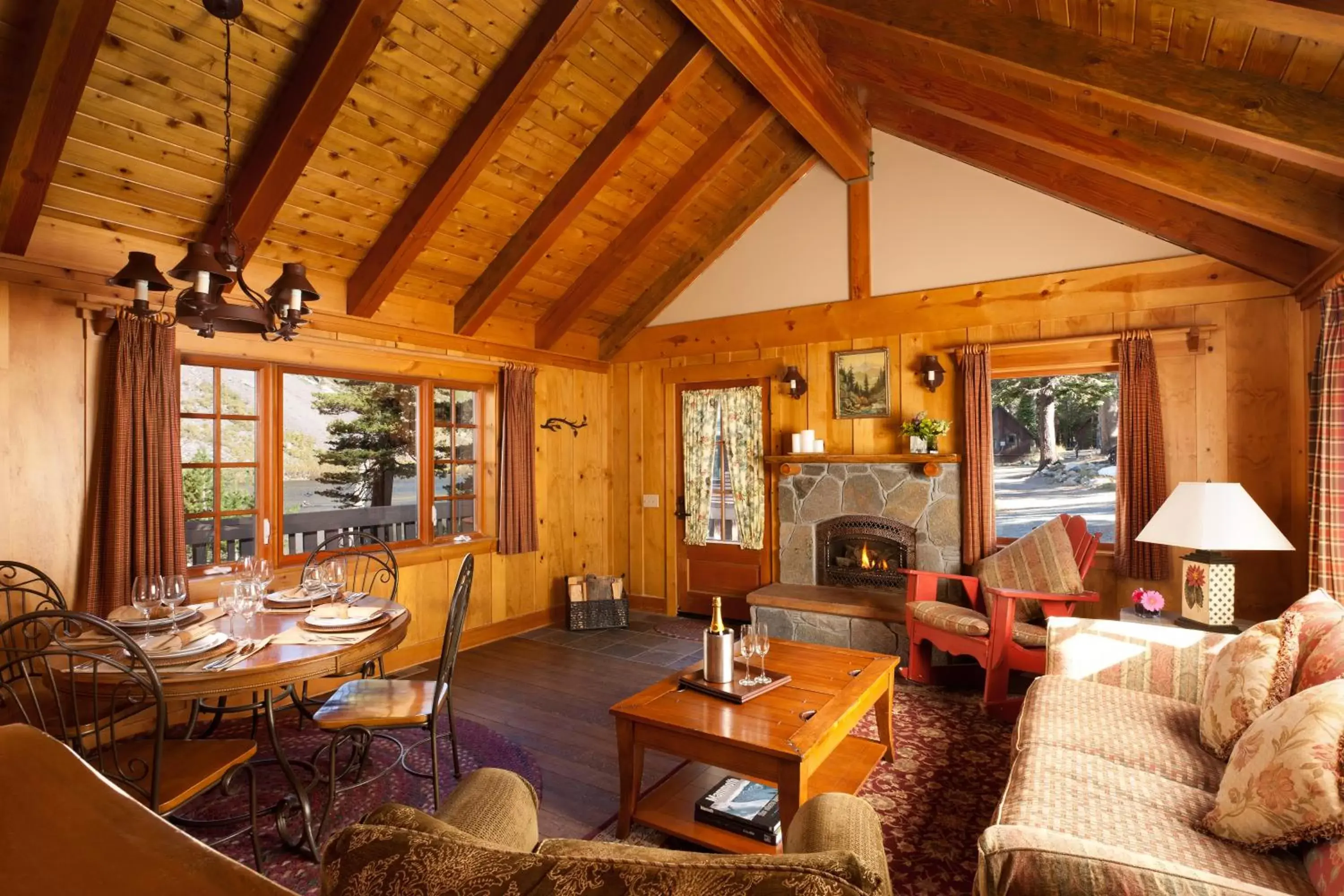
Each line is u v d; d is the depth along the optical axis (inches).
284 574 162.9
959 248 199.5
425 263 183.2
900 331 207.6
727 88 183.2
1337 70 93.2
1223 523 121.5
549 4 135.6
